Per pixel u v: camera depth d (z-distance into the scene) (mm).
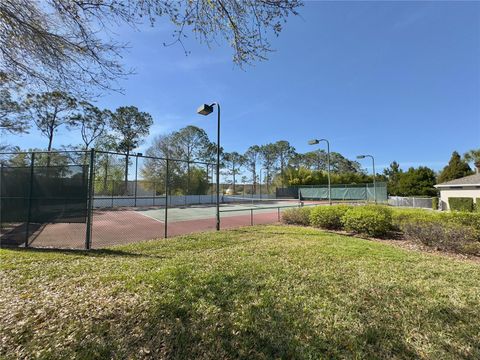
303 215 10281
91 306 2986
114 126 27922
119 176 20297
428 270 4273
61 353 2195
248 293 3305
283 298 3170
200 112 8750
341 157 54906
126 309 2908
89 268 4398
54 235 7812
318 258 4984
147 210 18172
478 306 2979
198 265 4531
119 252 5605
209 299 3133
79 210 5961
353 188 28984
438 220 6793
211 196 25688
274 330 2486
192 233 8125
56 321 2688
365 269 4305
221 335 2426
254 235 7629
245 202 29031
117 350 2232
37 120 18500
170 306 2949
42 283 3719
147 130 30719
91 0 2875
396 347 2230
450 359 2074
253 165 48844
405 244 6492
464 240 5609
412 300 3137
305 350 2197
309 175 37938
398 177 36031
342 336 2389
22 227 6172
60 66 3404
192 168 25281
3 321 2686
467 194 16641
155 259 5000
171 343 2324
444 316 2748
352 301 3098
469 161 29422
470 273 4156
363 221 7574
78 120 22109
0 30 3027
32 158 6121
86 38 3232
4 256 5145
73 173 6012
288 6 3154
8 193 6191
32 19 3029
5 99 10781
